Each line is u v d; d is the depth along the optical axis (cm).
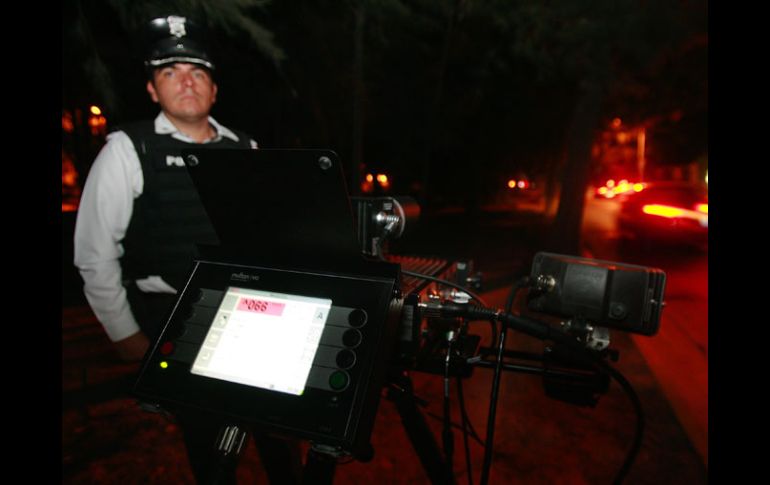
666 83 938
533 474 209
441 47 650
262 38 232
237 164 75
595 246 888
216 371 74
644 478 209
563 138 1094
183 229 143
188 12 209
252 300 79
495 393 86
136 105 388
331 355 69
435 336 99
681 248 768
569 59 512
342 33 453
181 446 221
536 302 108
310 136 652
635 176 3216
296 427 66
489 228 1208
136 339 143
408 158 873
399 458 216
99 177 132
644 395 282
